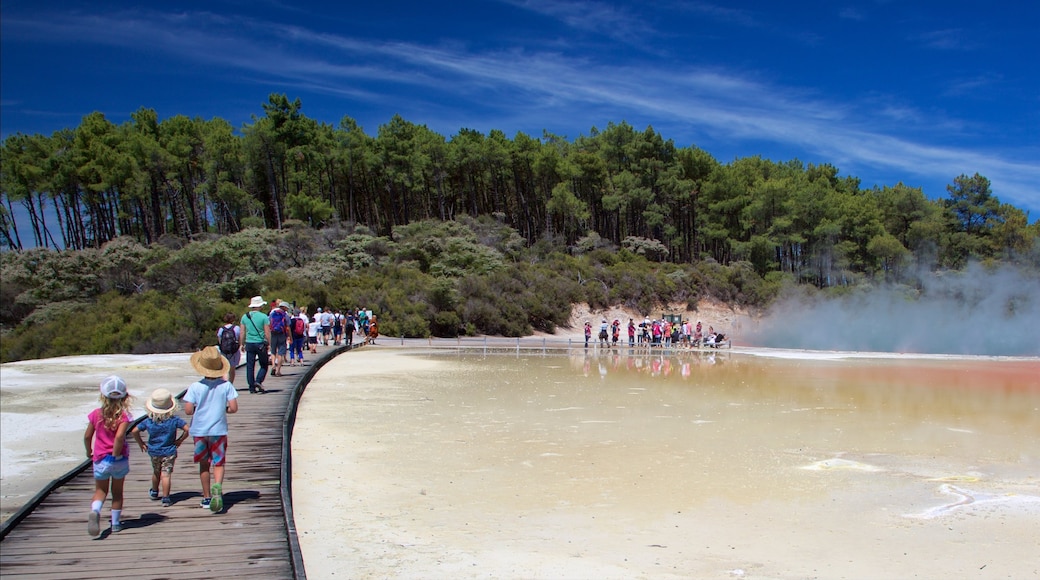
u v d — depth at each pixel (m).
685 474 10.48
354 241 54.16
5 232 64.62
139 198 62.38
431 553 7.28
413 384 20.45
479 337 45.19
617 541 7.67
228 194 60.88
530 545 7.54
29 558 6.09
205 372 7.58
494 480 10.12
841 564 7.05
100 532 6.67
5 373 20.81
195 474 8.89
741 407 16.83
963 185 74.06
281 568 5.96
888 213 77.69
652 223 71.31
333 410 15.72
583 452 11.87
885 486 9.90
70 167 61.31
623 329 52.97
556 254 62.00
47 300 41.72
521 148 75.62
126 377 19.80
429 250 54.81
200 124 69.12
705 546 7.54
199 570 5.88
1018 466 11.10
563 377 23.06
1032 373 25.52
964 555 7.32
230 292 41.34
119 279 43.91
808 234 70.38
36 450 11.57
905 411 16.45
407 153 68.81
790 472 10.63
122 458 6.67
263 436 11.07
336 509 8.79
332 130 74.38
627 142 80.12
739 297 60.66
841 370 26.38
